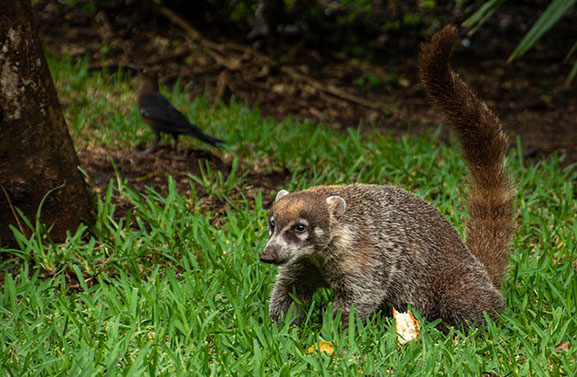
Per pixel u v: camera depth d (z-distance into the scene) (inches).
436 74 302.7
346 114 671.1
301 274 291.0
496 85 749.9
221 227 378.9
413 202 305.9
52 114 346.6
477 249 314.8
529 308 300.0
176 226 358.9
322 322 295.3
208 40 763.4
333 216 279.0
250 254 337.1
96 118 523.8
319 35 808.3
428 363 244.4
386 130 630.5
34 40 338.6
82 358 237.6
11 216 339.3
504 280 313.6
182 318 265.0
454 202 401.1
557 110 697.6
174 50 735.1
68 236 339.0
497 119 313.6
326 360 249.4
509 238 318.3
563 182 442.6
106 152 463.8
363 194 298.2
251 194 425.4
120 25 756.6
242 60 735.1
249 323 280.7
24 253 328.2
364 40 819.4
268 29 784.3
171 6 776.9
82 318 269.4
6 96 330.3
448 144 575.2
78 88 579.2
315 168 463.5
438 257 296.0
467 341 266.8
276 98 685.3
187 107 586.9
